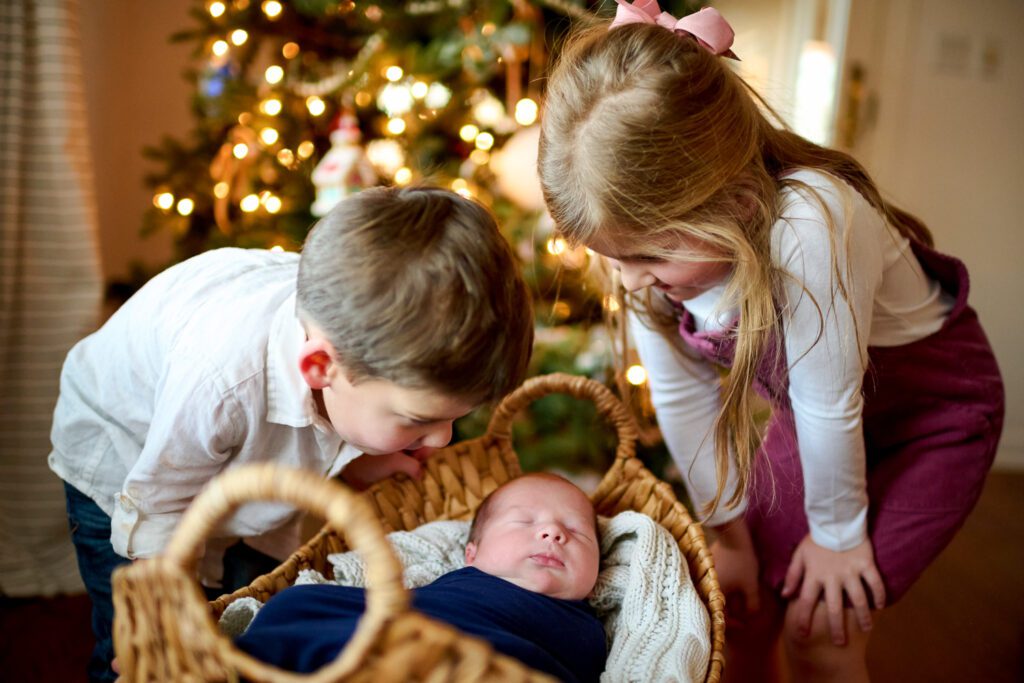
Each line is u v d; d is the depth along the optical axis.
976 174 2.68
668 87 0.84
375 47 1.73
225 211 1.86
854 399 0.94
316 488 0.53
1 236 1.50
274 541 1.21
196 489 0.93
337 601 0.81
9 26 1.46
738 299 0.91
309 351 0.78
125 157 2.43
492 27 1.64
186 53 2.45
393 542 1.10
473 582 0.97
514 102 1.81
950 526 1.08
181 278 1.02
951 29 2.58
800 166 0.97
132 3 2.37
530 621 0.93
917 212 2.68
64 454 1.06
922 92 2.61
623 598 1.05
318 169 1.71
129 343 1.00
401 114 1.76
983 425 1.07
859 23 2.53
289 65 1.93
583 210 0.87
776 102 2.37
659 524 1.10
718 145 0.85
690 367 1.15
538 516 1.07
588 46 0.91
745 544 1.22
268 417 0.91
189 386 0.87
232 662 0.55
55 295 1.57
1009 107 2.65
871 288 0.92
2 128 1.48
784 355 1.01
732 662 1.31
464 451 1.23
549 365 1.65
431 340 0.73
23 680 1.37
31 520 1.62
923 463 1.08
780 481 1.17
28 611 1.57
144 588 0.59
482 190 1.83
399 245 0.74
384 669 0.52
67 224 1.56
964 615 1.76
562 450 1.62
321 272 0.76
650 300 1.09
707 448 1.18
